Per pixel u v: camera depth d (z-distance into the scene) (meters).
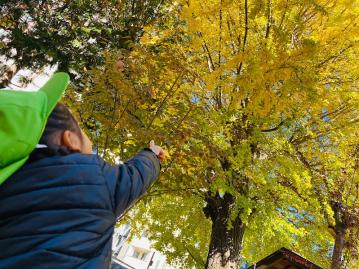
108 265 0.92
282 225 6.50
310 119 6.33
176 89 5.36
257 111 4.90
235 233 7.31
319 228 8.58
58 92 0.92
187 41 6.70
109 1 10.09
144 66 5.40
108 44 9.95
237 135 6.27
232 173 6.07
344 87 5.87
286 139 5.92
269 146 5.91
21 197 0.84
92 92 5.54
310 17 5.09
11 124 0.82
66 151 0.98
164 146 5.03
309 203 6.99
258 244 9.40
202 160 5.35
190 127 5.52
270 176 6.11
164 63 5.46
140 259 31.05
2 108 0.82
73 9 9.95
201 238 9.79
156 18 9.74
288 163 5.86
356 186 8.03
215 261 7.12
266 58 4.43
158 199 9.27
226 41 6.25
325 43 5.26
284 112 5.64
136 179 1.05
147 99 5.30
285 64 4.39
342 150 7.06
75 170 0.92
